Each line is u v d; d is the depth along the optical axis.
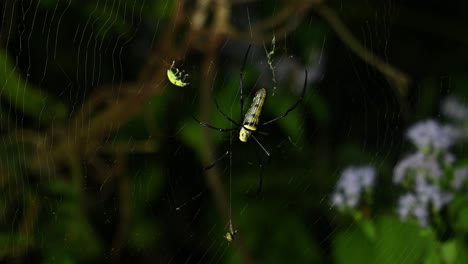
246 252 1.08
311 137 1.14
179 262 1.08
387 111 1.17
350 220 1.10
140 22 1.05
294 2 1.11
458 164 1.08
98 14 1.06
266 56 1.10
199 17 1.07
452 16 1.24
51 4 1.05
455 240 1.06
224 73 1.09
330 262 1.09
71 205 1.06
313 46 1.13
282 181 1.13
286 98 1.11
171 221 1.08
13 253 1.05
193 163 1.09
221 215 1.09
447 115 1.18
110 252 1.06
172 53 1.07
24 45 1.05
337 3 1.14
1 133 1.06
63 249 1.05
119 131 1.08
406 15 1.22
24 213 1.06
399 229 1.07
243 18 1.12
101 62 1.08
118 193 1.08
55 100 1.07
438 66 1.23
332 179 1.14
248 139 1.06
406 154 1.16
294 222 1.11
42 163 1.07
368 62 1.14
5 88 1.05
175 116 1.08
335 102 1.16
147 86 1.07
